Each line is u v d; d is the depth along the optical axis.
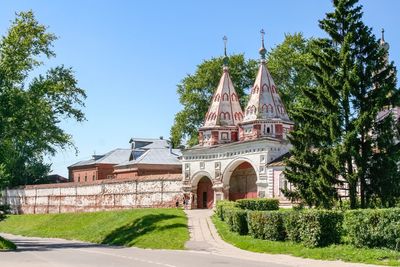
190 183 62.88
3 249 33.81
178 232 38.47
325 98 33.69
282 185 53.25
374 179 32.47
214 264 22.72
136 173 88.31
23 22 40.97
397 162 33.12
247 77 78.62
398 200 32.34
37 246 38.12
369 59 34.00
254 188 59.91
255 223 31.08
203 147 62.59
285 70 73.25
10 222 72.31
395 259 22.52
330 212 26.56
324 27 35.41
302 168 35.59
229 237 33.88
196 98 77.25
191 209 60.91
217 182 60.72
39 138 42.41
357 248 24.89
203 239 35.00
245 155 57.97
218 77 77.19
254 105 59.75
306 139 35.09
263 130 58.38
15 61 39.88
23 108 39.97
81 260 26.17
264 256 25.89
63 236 52.00
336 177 32.97
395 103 33.38
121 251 31.98
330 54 34.44
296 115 35.34
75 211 73.69
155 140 105.44
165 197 64.50
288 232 28.12
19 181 91.69
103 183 70.69
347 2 34.72
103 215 57.53
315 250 25.59
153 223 43.41
